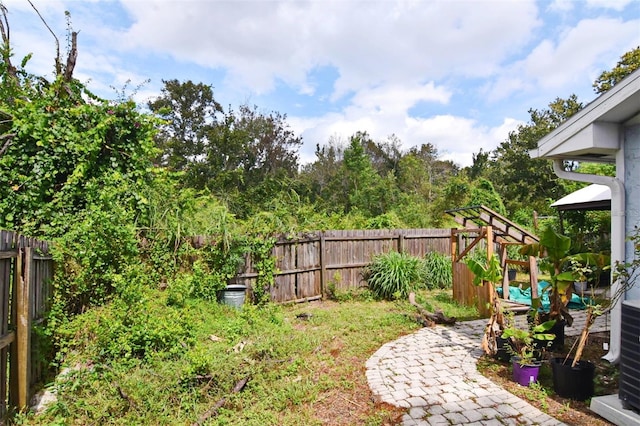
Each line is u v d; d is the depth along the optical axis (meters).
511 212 20.12
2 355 3.04
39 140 5.96
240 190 18.91
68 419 3.12
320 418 3.17
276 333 5.32
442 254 9.74
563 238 4.27
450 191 16.36
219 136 21.22
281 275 7.80
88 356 4.00
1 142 6.06
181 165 20.75
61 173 6.27
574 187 15.15
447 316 6.39
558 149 4.68
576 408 3.21
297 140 27.36
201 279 6.65
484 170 28.55
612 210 4.36
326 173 26.80
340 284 8.64
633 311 2.90
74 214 6.01
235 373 3.79
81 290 4.87
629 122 4.25
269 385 3.73
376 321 6.14
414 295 7.61
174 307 5.55
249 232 7.44
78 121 6.49
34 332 3.73
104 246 5.13
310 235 8.28
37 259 3.96
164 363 3.99
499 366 4.19
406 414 3.15
